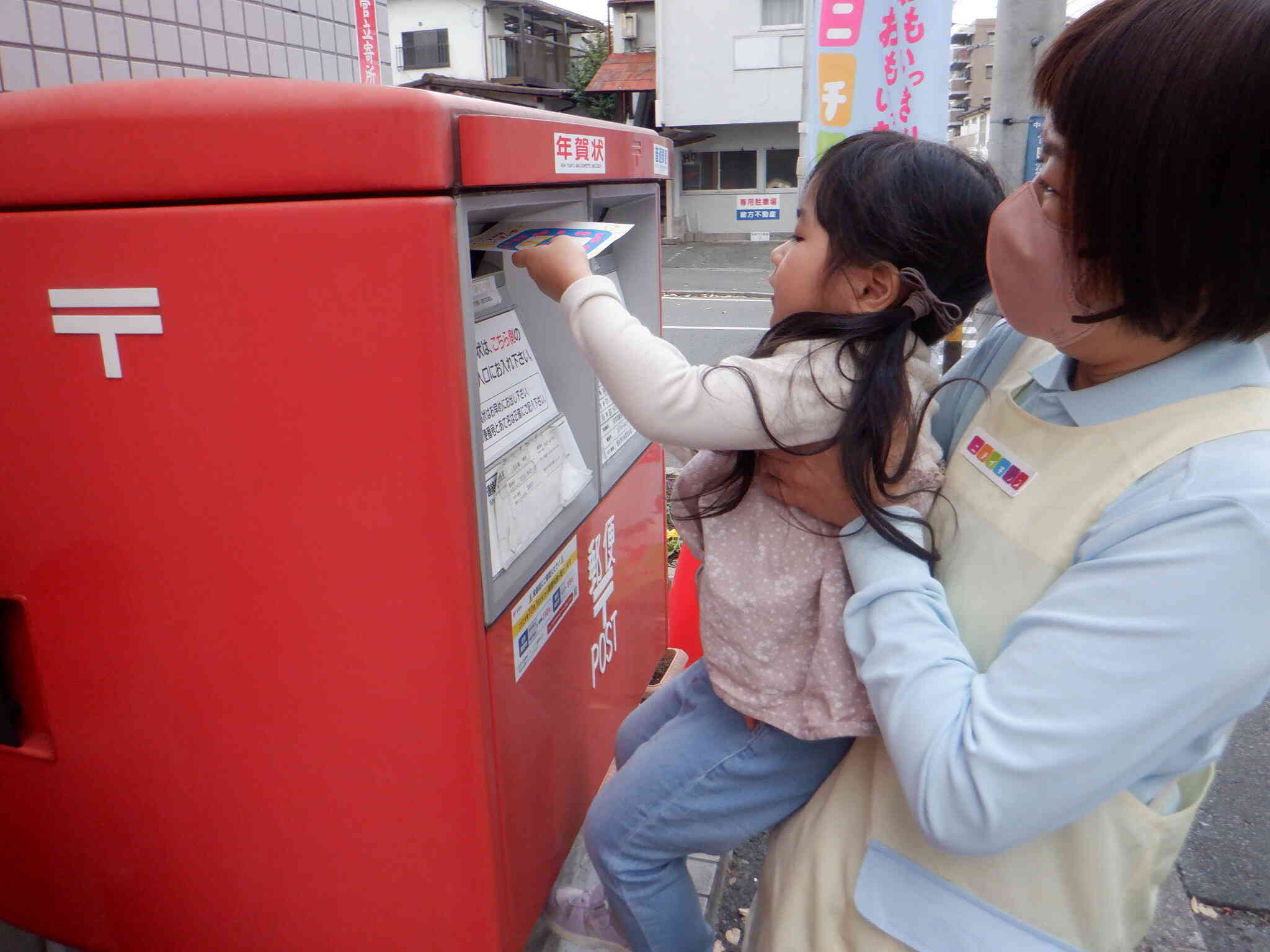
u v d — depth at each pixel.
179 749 1.22
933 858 0.94
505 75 26.36
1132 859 0.88
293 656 1.15
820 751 1.16
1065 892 0.88
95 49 1.72
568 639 1.52
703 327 9.61
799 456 1.03
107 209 1.05
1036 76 0.80
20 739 1.31
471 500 1.08
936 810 0.82
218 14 2.03
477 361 1.17
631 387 1.00
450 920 1.21
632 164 1.64
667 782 1.23
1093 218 0.72
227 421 1.08
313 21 2.38
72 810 1.30
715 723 1.23
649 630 2.12
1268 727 2.74
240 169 1.00
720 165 21.52
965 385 1.14
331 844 1.21
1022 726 0.77
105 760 1.26
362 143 0.96
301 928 1.26
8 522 1.19
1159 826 0.87
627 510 1.88
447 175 0.97
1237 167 0.65
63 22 1.65
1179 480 0.76
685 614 2.63
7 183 1.07
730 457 1.18
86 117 1.02
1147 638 0.73
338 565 1.10
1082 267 0.75
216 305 1.04
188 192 1.02
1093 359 0.85
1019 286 0.82
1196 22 0.65
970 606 0.91
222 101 0.99
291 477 1.08
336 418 1.05
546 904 1.71
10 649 1.28
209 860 1.26
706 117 19.97
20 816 1.33
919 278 0.96
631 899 1.32
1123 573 0.75
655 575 2.15
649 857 1.29
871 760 1.06
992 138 3.45
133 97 1.01
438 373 1.01
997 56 3.38
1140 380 0.82
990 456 0.95
